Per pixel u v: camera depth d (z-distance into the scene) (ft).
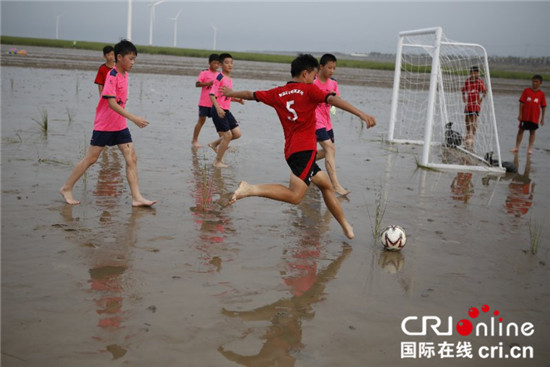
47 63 100.63
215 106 27.68
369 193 25.76
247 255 16.37
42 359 10.16
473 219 22.30
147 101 57.67
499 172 33.83
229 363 10.44
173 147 34.09
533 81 40.47
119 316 12.03
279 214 21.16
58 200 20.83
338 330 12.14
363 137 45.75
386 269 16.12
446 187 28.37
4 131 34.30
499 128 57.41
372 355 11.19
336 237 18.85
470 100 44.70
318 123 24.88
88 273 14.24
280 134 43.32
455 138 43.24
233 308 12.80
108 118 20.12
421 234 19.79
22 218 18.33
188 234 17.87
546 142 49.70
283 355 10.90
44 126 34.53
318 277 15.11
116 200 21.43
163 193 22.95
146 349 10.73
